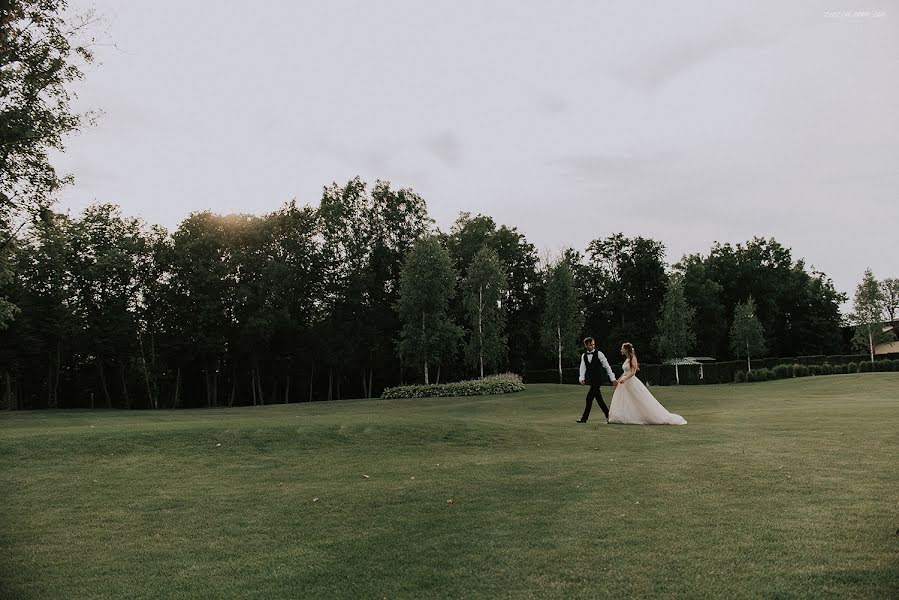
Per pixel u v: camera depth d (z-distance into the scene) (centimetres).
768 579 492
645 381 5878
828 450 1088
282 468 1113
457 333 4634
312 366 5888
